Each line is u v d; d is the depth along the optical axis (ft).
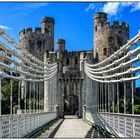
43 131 58.65
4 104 97.86
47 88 127.75
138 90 152.56
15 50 44.01
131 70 41.16
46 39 196.03
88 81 120.88
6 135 32.48
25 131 44.57
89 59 124.06
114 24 174.29
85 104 120.06
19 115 39.78
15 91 110.73
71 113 180.75
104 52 174.70
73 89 182.80
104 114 57.31
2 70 41.70
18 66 48.88
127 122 37.01
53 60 135.03
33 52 190.49
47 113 81.46
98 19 179.01
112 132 48.29
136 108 84.43
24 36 191.83
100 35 176.96
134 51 38.93
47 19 199.52
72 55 181.47
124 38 176.65
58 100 129.29
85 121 96.07
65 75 132.26
